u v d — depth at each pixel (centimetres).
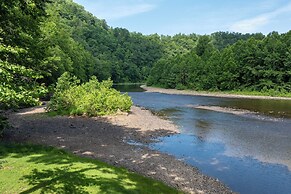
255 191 1161
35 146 1505
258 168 1434
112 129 2178
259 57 6731
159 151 1697
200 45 10131
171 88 8838
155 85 9956
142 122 2538
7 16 1243
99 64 9612
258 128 2430
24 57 1318
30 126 2103
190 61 8512
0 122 1633
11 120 2306
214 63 7712
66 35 5481
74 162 1220
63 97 2738
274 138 2059
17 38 1288
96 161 1316
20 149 1391
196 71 8131
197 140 1995
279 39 7100
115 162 1393
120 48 15162
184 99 5294
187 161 1531
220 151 1730
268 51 6838
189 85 8200
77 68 5950
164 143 1900
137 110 3281
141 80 14262
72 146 1638
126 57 14750
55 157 1273
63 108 2717
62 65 4391
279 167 1448
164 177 1241
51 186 907
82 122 2348
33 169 1065
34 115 2597
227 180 1273
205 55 9038
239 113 3353
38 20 1669
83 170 1102
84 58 7406
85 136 1908
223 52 7919
